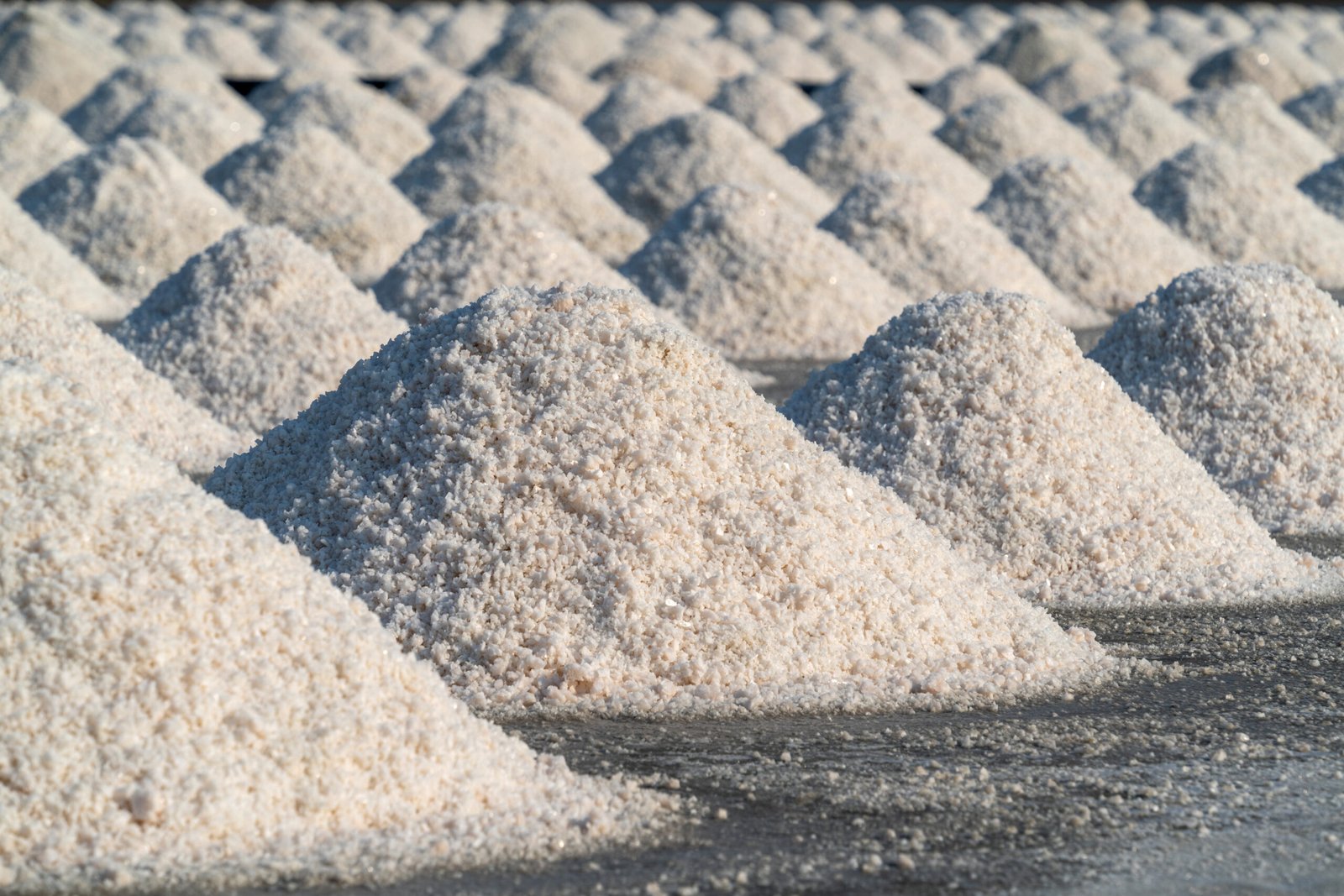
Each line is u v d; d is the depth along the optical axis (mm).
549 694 8812
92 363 11398
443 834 6902
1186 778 7809
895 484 10719
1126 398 10891
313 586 7762
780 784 7680
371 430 10305
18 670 6902
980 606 9969
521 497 9797
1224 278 11523
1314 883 6625
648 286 13516
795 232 13617
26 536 7344
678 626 9141
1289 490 11070
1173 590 10445
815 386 11094
